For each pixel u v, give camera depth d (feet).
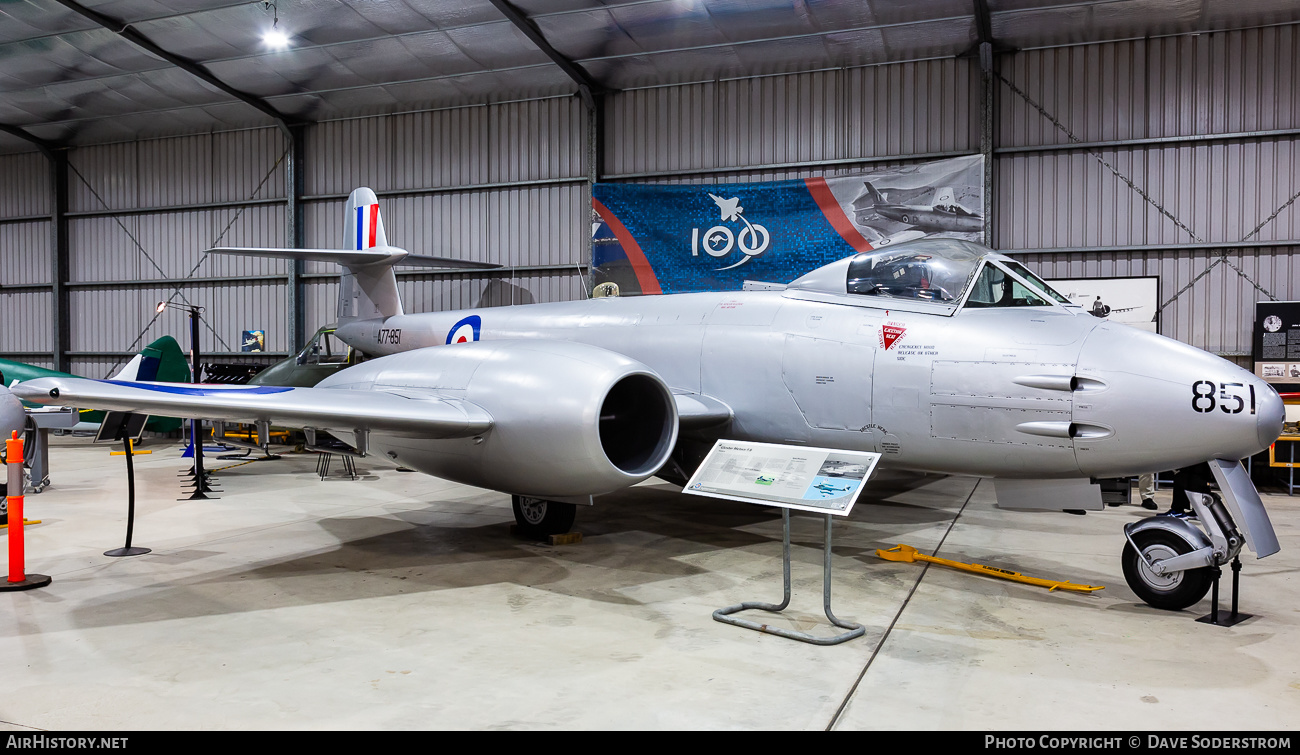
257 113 40.98
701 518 20.97
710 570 15.46
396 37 32.99
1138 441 13.07
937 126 32.35
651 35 31.89
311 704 9.05
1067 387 13.47
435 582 14.57
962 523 20.45
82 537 18.42
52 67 36.04
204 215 44.37
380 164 40.93
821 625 12.02
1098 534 19.06
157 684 9.68
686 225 35.27
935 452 15.16
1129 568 13.34
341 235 41.75
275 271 43.14
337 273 41.73
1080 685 9.71
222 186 43.98
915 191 31.94
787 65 33.65
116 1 30.53
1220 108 29.43
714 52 32.96
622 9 30.12
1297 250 28.50
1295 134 28.48
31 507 22.35
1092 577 14.99
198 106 40.37
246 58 35.17
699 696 9.29
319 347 35.73
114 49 34.40
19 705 9.06
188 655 10.71
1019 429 13.98
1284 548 17.62
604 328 20.56
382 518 20.81
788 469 12.02
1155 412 12.83
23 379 37.37
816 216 33.47
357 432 14.78
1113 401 13.14
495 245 38.91
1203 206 29.55
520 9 30.40
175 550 17.11
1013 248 31.55
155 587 14.20
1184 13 28.17
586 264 37.35
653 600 13.42
